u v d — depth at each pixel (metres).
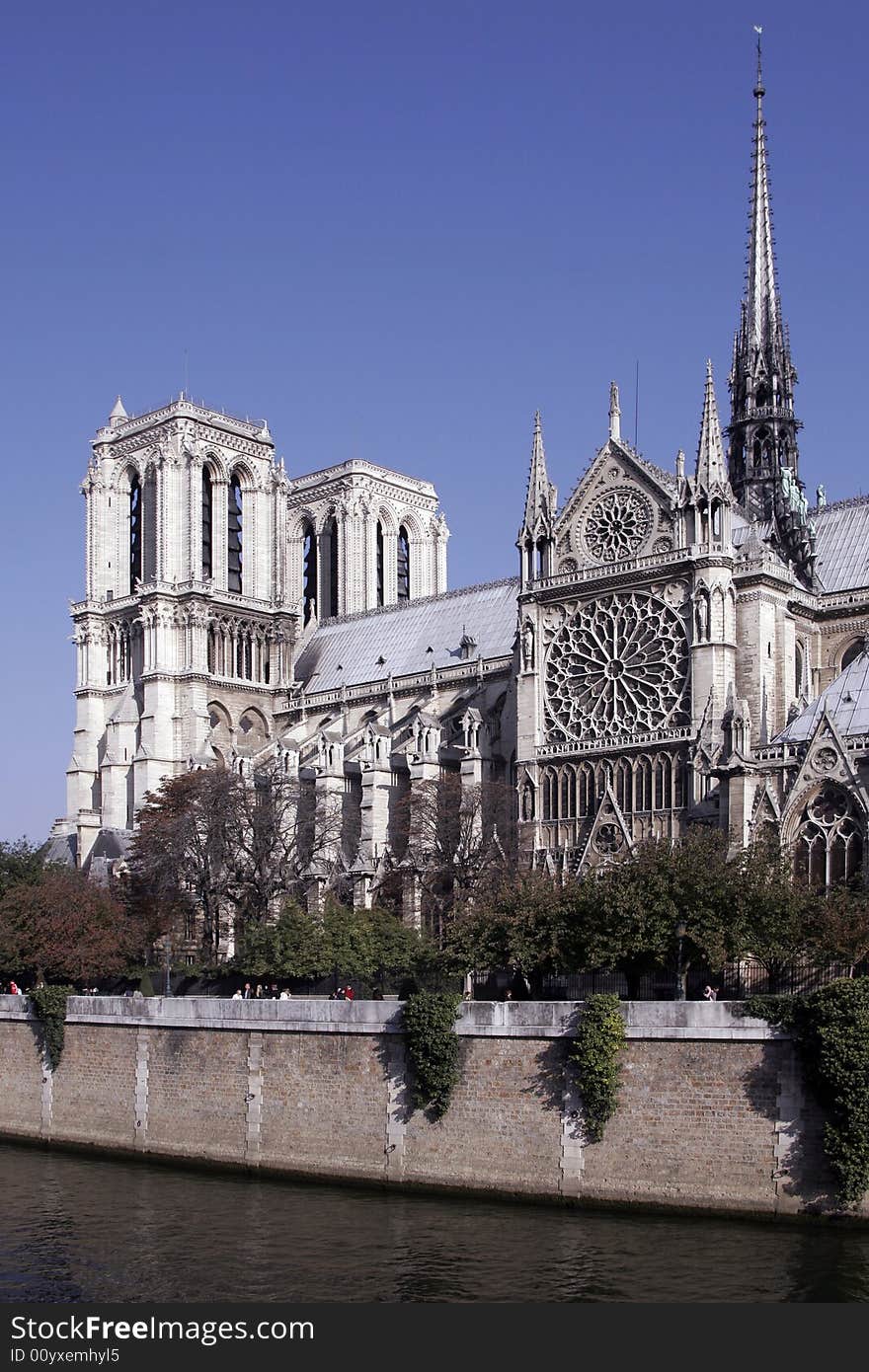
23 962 122.00
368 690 177.25
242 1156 85.94
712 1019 69.62
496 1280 61.53
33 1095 100.94
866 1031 64.94
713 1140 69.00
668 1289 59.25
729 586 129.50
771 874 86.25
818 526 148.38
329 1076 82.69
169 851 140.25
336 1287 61.69
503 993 94.00
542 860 126.50
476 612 179.38
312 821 147.00
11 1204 78.12
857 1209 64.81
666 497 133.75
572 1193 72.44
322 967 109.25
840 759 95.06
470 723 149.88
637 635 133.88
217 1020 88.81
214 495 191.50
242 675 187.88
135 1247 68.75
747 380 154.25
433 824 138.38
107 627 191.00
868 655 105.31
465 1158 76.50
